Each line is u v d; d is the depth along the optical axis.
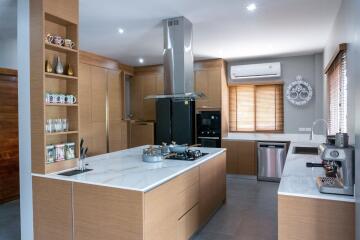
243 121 6.10
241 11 3.09
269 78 5.78
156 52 5.09
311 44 4.58
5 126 4.09
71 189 2.20
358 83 1.40
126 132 6.22
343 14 2.76
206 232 3.04
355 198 1.53
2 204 4.03
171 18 3.31
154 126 6.04
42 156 2.38
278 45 4.63
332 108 3.88
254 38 4.19
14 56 4.24
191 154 3.31
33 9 2.37
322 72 5.21
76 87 2.70
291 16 3.26
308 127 5.54
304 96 5.51
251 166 5.49
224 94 5.87
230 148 5.64
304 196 1.73
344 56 2.88
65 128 2.66
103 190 2.06
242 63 5.96
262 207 3.84
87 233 2.14
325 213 1.69
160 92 6.28
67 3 2.56
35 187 2.40
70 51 2.65
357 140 1.44
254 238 2.89
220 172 3.79
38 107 2.38
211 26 3.61
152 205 2.04
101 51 5.01
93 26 3.57
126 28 3.67
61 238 2.26
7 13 3.05
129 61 5.94
